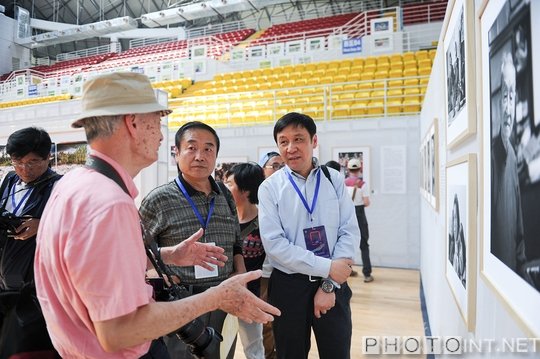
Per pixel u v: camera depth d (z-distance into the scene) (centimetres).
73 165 280
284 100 739
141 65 1238
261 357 198
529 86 59
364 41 970
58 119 289
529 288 60
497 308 84
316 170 155
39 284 79
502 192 75
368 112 631
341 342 141
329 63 934
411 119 511
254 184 200
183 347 136
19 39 1634
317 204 149
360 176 530
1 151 312
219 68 1127
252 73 1009
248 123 646
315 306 136
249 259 199
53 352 140
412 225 507
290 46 1074
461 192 122
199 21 1714
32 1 1680
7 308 142
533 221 58
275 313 88
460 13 120
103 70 1473
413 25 1013
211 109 775
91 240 67
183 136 158
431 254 272
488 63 86
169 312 73
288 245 140
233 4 1214
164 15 1317
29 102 1339
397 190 514
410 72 774
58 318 76
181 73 1172
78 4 1645
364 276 459
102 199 70
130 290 68
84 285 66
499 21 76
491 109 83
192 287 145
